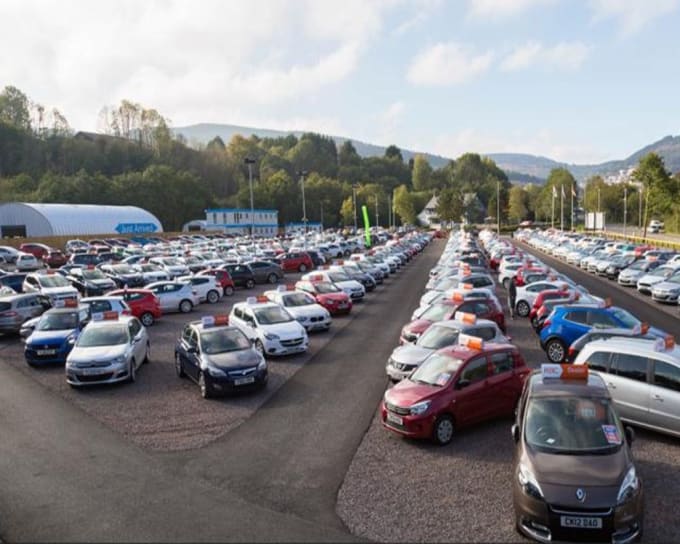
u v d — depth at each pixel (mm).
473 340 12812
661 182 75875
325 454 10953
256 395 14852
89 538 7902
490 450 11125
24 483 9781
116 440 11812
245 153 177625
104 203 108062
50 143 134000
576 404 9039
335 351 19500
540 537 7684
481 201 178500
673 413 11039
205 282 31922
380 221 149375
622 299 30625
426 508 8781
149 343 21328
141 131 155000
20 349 21766
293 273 47125
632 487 7695
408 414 11367
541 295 22641
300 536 7902
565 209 135250
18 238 64438
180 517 8477
